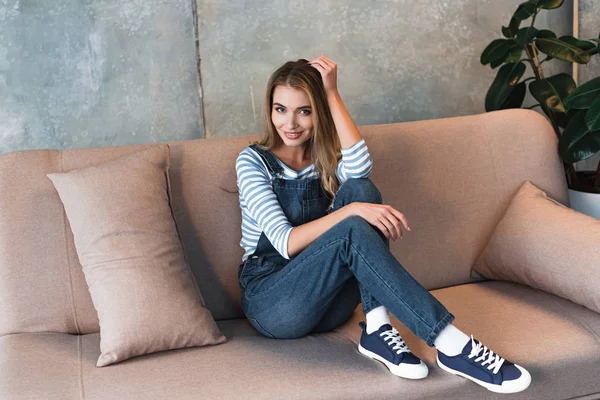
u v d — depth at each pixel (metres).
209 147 2.09
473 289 2.14
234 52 2.55
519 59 2.53
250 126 2.62
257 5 2.55
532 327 1.81
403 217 1.71
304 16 2.61
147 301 1.71
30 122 2.40
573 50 2.46
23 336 1.83
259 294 1.80
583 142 2.30
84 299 1.92
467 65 2.86
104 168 1.87
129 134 2.50
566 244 1.93
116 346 1.67
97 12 2.39
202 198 2.05
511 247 2.08
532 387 1.68
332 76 1.90
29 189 1.94
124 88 2.46
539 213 2.09
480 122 2.35
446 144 2.28
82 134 2.46
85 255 1.78
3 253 1.89
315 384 1.57
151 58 2.47
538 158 2.33
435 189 2.23
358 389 1.57
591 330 1.78
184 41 2.49
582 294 1.85
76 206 1.82
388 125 2.27
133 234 1.79
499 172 2.30
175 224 1.91
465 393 1.63
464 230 2.25
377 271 1.61
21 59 2.36
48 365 1.65
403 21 2.74
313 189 1.93
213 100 2.56
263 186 1.87
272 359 1.68
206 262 2.04
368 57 2.72
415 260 2.19
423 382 1.60
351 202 1.82
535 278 1.99
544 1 2.44
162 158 1.98
